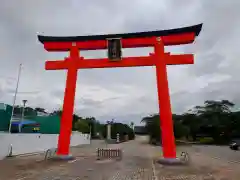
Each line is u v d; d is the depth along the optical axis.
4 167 14.05
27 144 22.67
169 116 17.42
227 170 13.65
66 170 13.08
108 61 19.48
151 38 19.31
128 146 39.97
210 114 62.91
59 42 20.52
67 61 19.97
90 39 20.00
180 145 48.38
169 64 18.77
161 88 18.03
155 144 47.03
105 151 21.67
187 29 18.59
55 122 34.47
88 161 17.55
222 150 32.53
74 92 19.31
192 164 16.31
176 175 11.88
